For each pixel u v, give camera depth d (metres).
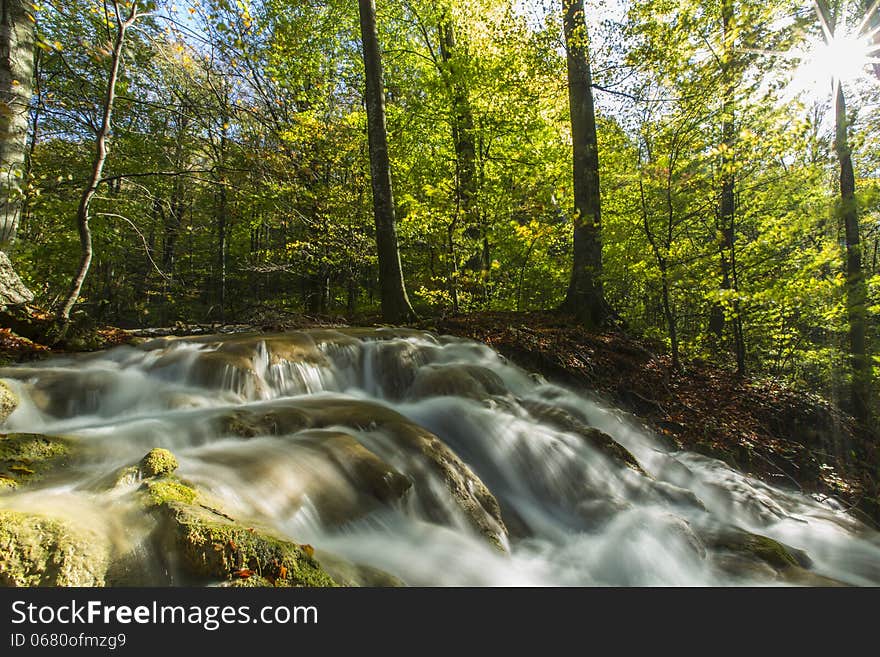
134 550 2.32
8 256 6.82
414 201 10.59
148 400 4.90
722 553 4.45
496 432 5.27
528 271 13.17
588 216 9.56
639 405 8.30
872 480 7.96
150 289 15.03
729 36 7.55
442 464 4.26
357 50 15.30
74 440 3.54
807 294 8.41
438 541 3.53
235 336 6.93
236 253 17.33
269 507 3.08
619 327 10.18
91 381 4.91
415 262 13.64
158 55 8.37
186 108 9.18
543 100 12.81
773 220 9.24
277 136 10.62
